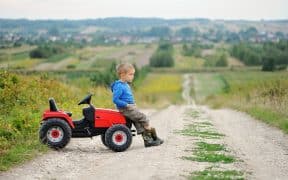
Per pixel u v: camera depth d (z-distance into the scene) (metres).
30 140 13.98
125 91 13.81
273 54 171.25
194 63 198.50
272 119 23.00
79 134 13.76
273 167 11.71
